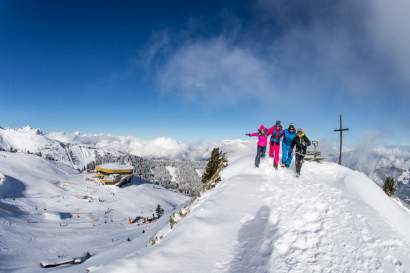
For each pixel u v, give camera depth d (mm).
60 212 85812
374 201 10523
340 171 13539
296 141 12617
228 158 17750
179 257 6672
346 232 7387
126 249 15016
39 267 35156
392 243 7059
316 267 6070
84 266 15539
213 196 10703
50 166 165500
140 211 105625
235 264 6312
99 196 119562
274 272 5930
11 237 51594
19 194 106562
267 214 8555
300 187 10766
